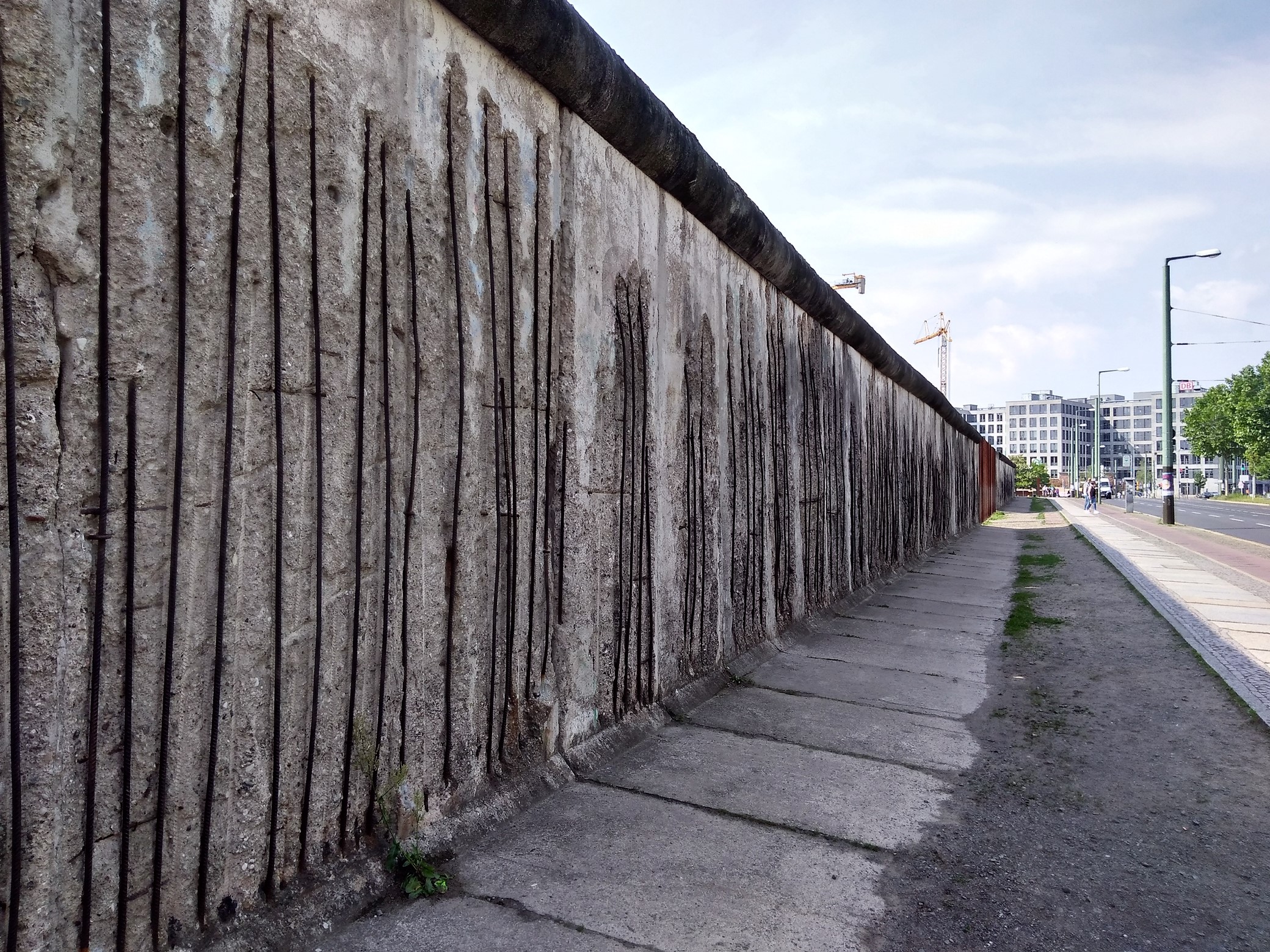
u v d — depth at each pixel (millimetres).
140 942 1966
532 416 3482
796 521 7105
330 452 2451
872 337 9352
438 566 2938
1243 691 5266
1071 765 4078
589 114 3820
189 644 2055
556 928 2465
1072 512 37844
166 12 1962
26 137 1688
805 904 2684
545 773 3506
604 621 4055
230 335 2125
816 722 4633
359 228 2547
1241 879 2977
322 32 2395
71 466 1792
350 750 2559
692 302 5105
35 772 1725
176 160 1995
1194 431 80375
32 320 1715
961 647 6723
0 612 1660
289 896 2340
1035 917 2689
